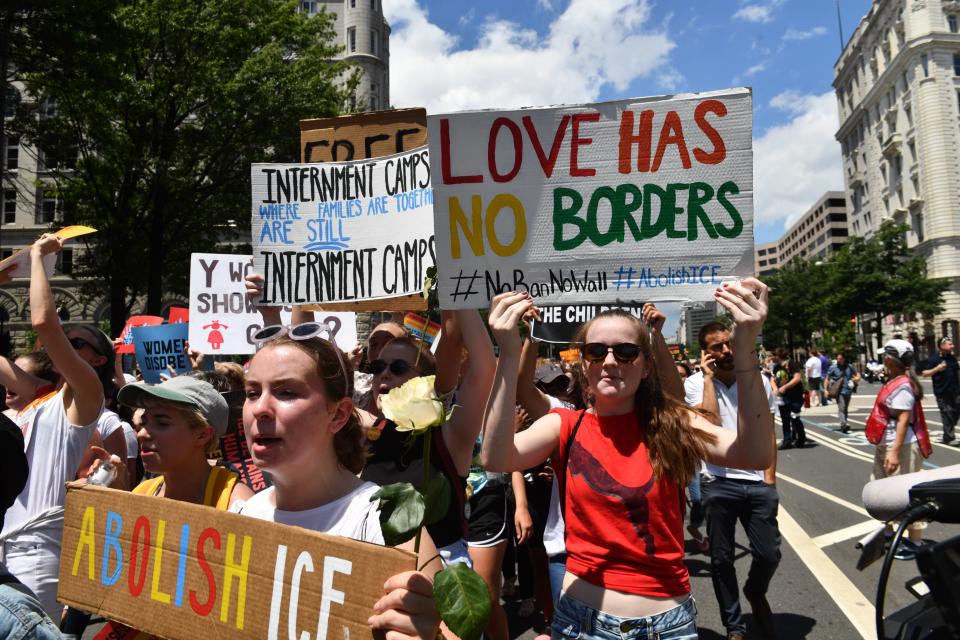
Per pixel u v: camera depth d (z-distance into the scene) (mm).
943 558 1330
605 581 2186
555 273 2543
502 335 2189
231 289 5426
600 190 2533
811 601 4691
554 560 3268
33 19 12641
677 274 2477
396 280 3348
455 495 2666
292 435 1678
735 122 2463
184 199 20531
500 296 2225
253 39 19938
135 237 20656
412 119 3566
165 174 18859
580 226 2537
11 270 2916
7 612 1466
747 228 2438
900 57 60094
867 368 40844
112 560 1902
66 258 27844
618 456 2277
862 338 67312
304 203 3500
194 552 1754
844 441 13711
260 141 20344
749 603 4512
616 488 2217
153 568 1819
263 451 1687
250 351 5371
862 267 44656
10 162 36969
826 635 4113
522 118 2564
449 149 2590
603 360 2252
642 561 2162
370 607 1446
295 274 3469
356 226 3436
